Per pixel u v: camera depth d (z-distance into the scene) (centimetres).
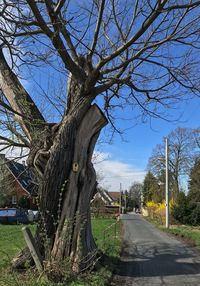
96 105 1247
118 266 1530
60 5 1012
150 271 1470
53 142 1245
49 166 1200
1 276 926
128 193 15188
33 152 1260
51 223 1184
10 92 1353
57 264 1018
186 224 5481
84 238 1201
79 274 1098
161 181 8275
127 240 2822
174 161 7812
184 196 5688
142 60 1381
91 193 1249
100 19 1149
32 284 904
